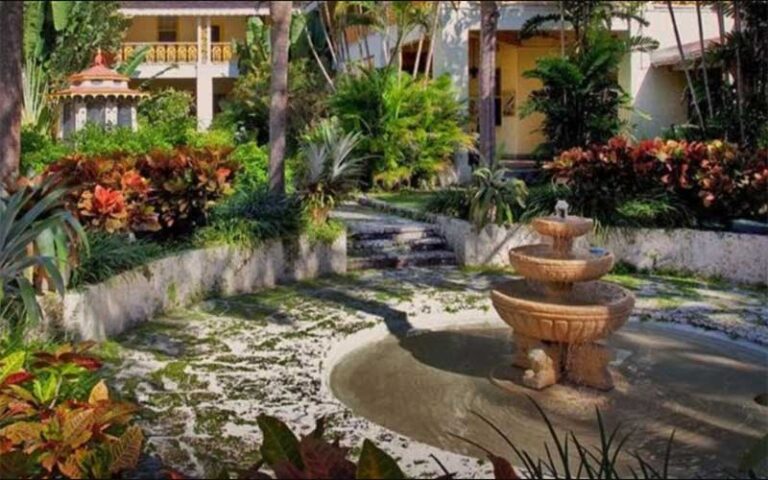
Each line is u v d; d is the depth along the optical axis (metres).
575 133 14.15
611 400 4.99
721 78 13.73
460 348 6.30
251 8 23.69
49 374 3.88
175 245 7.63
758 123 11.60
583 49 14.50
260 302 7.42
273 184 9.17
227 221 8.02
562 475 3.75
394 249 9.76
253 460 3.82
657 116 16.00
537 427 4.52
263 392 4.89
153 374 5.19
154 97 18.81
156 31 25.78
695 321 6.79
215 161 7.77
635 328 6.85
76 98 13.96
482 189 9.46
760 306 7.30
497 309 5.48
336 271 8.97
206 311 7.00
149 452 3.91
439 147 15.37
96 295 5.75
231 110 18.92
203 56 23.98
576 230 5.30
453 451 4.16
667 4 14.61
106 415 3.41
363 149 14.78
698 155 8.91
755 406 4.93
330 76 20.78
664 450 4.18
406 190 15.09
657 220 9.03
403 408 4.88
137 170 7.41
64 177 6.27
